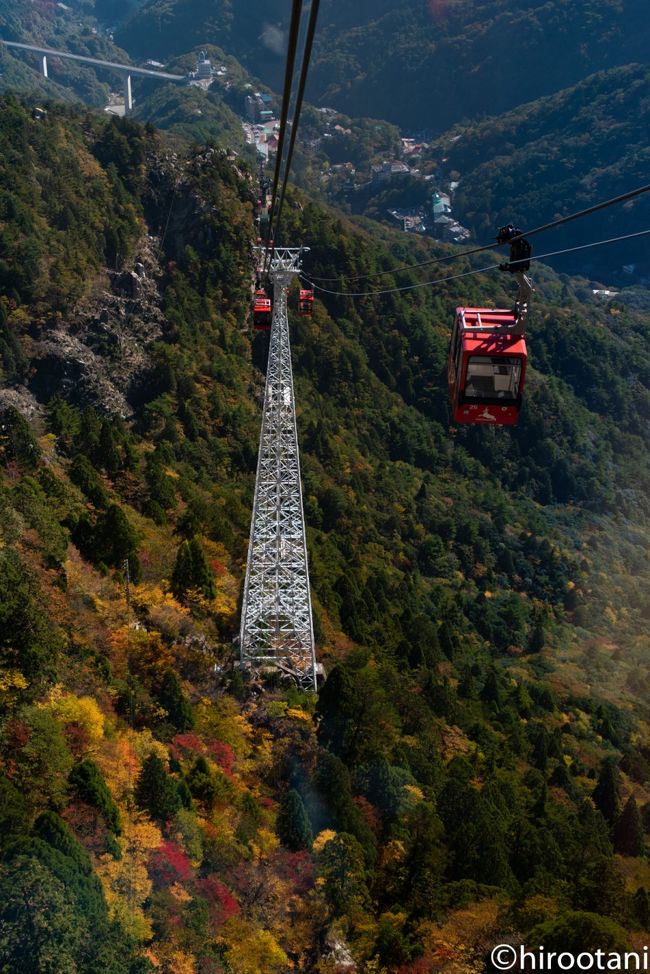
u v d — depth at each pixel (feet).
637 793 370.12
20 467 325.62
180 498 395.34
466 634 495.82
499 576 583.17
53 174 590.96
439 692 334.24
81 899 161.17
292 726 254.68
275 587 290.56
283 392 342.44
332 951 193.88
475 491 650.43
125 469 389.60
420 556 553.23
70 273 527.81
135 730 226.58
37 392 480.23
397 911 208.33
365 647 340.18
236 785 226.79
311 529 467.11
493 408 116.26
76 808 181.06
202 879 192.44
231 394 546.26
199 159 650.43
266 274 351.05
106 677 236.43
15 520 263.70
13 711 192.95
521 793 293.23
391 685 309.01
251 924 187.62
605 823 302.86
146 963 162.20
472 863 226.79
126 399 512.63
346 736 254.88
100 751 201.05
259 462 322.75
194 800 213.46
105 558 294.87
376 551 515.50
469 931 197.67
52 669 209.87
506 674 445.78
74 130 638.94
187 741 234.38
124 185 627.05
